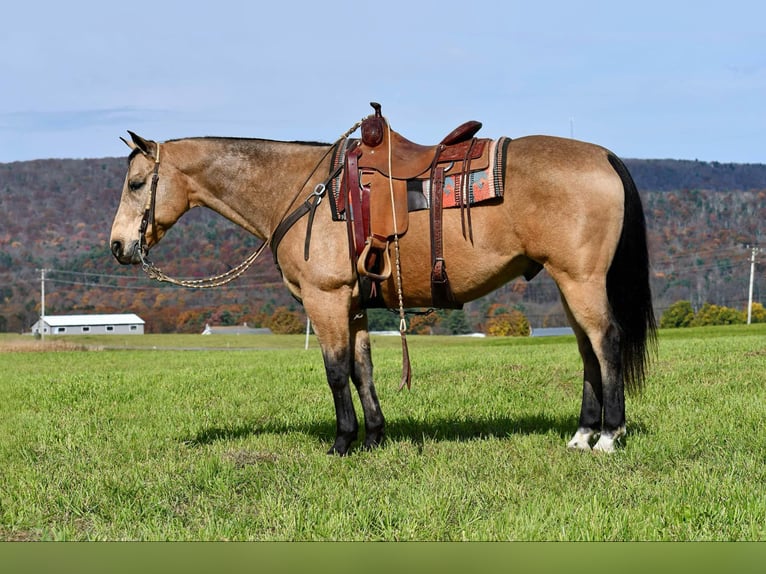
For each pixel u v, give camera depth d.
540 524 4.76
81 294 123.44
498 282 6.40
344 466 6.30
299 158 6.93
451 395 10.62
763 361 13.09
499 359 16.83
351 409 6.74
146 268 7.21
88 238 178.12
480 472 6.04
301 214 6.59
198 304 111.75
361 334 7.04
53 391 12.63
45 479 6.30
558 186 5.97
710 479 5.52
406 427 8.07
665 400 9.23
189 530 5.00
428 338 71.06
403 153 6.47
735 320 79.62
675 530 4.73
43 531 5.14
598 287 6.07
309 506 5.24
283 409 9.94
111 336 88.88
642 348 6.29
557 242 6.02
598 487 5.46
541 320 89.94
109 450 7.43
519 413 8.99
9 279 136.75
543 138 6.29
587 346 6.57
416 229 6.29
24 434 8.61
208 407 10.53
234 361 23.19
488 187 6.09
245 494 5.74
